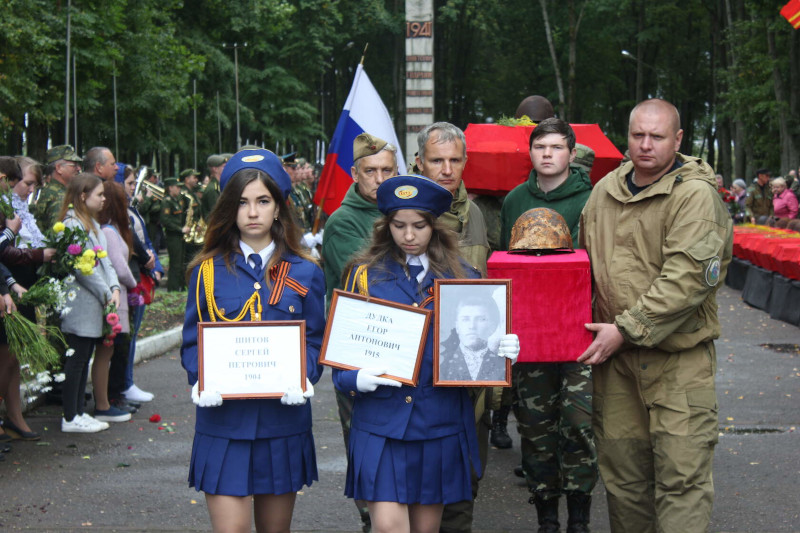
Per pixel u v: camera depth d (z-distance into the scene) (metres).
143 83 30.41
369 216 4.86
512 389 5.14
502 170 5.99
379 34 49.78
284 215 3.89
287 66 45.91
